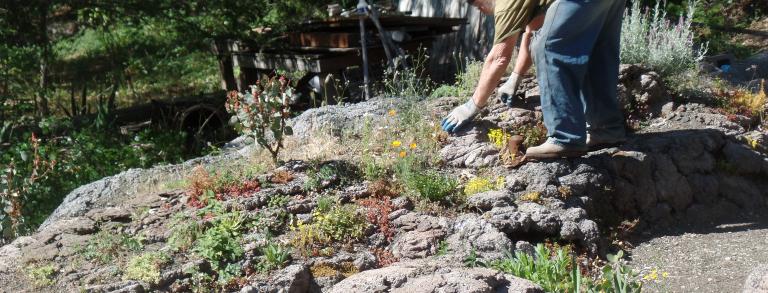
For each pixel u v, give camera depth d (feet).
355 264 15.28
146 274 14.21
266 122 19.10
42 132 37.63
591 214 18.61
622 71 23.50
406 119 21.53
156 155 34.99
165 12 43.50
